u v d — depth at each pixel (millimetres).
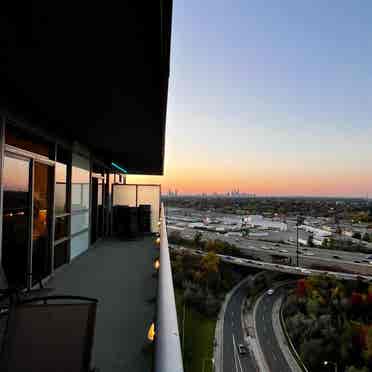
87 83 2301
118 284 3486
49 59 1883
